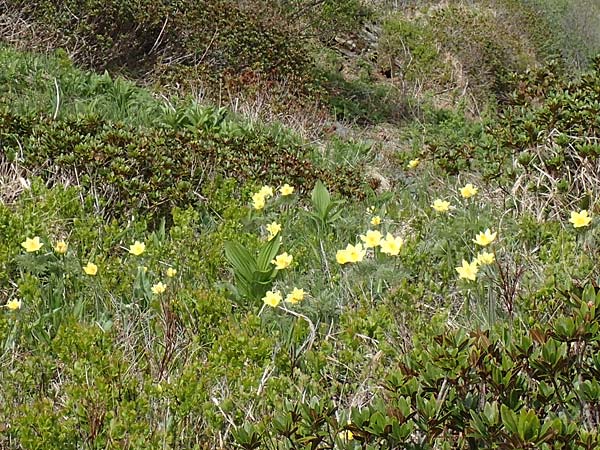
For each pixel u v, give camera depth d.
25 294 3.50
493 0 12.33
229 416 3.07
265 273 3.62
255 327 3.37
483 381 2.79
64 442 2.96
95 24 6.21
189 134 4.70
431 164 5.38
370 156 5.84
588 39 13.04
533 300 3.36
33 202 4.02
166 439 2.96
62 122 4.50
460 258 3.78
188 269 3.80
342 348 3.38
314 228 4.22
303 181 4.69
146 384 3.10
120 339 3.40
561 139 4.34
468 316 3.43
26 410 3.00
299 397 3.10
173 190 4.23
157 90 5.89
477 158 4.96
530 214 4.08
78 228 3.90
